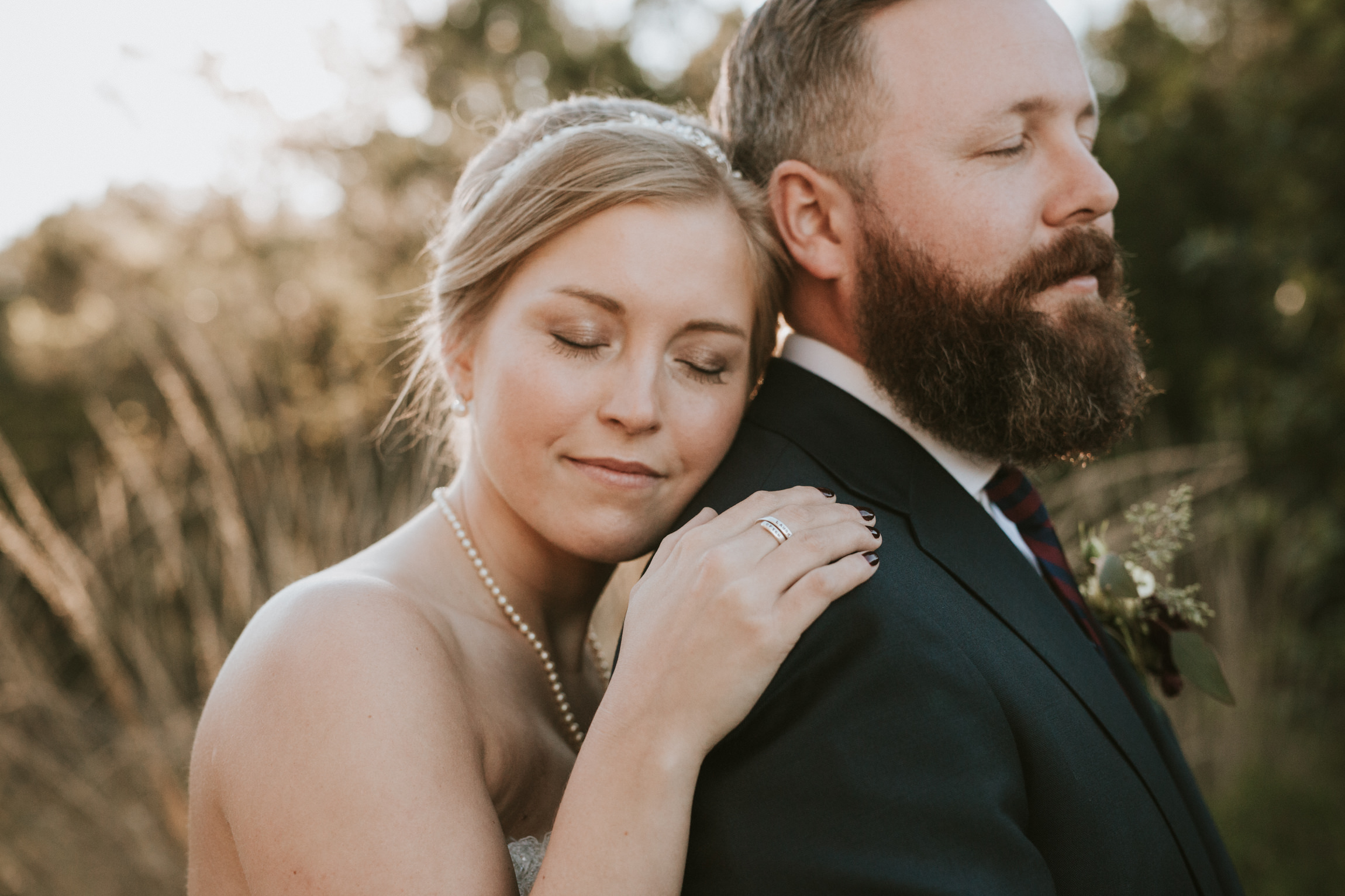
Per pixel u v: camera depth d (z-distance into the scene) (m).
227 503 3.83
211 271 9.20
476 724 1.38
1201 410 7.05
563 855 1.13
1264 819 4.34
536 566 1.63
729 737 1.18
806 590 1.17
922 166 1.53
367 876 1.12
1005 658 1.27
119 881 3.41
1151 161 7.43
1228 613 4.95
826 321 1.68
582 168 1.42
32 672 3.90
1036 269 1.52
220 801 1.29
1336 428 5.98
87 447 8.66
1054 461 1.64
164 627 3.92
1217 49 7.47
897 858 1.07
